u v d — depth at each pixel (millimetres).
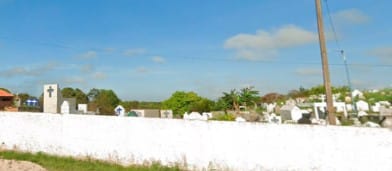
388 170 10773
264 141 12555
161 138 14344
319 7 16047
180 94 63875
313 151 11805
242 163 12852
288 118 34906
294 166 12047
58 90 22500
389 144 10797
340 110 38125
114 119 15375
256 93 54969
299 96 65750
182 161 13867
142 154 14680
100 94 69000
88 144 15852
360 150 11164
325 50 15742
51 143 16703
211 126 13445
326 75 15492
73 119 16266
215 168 13273
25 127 17359
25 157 15781
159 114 44125
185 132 13914
